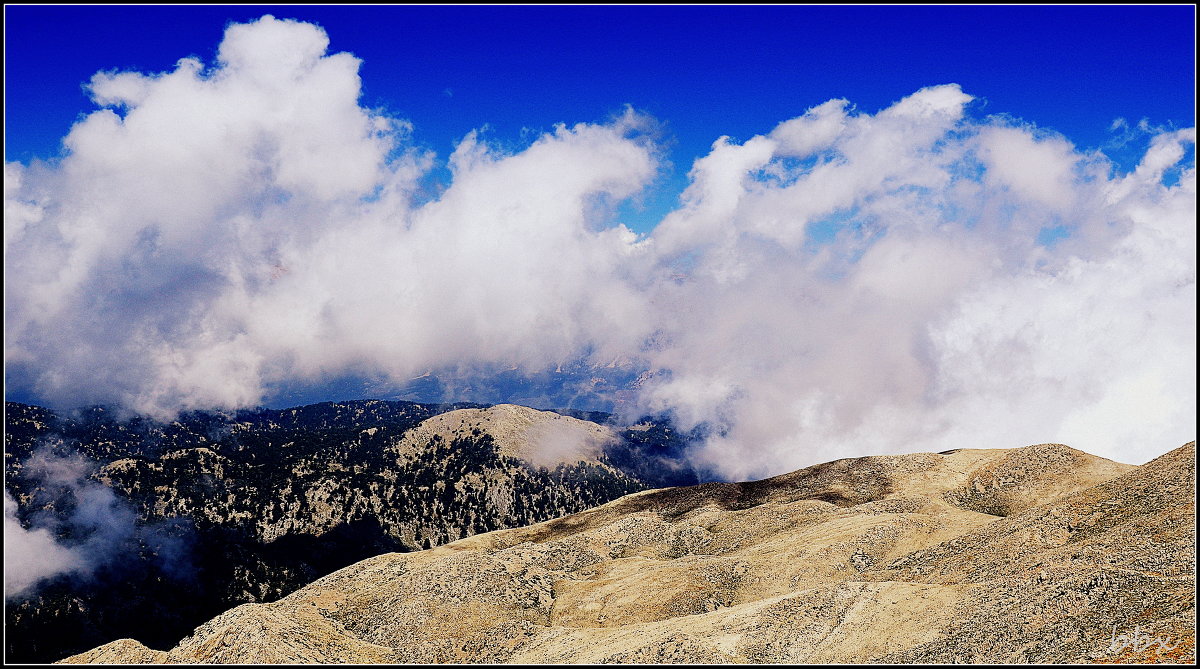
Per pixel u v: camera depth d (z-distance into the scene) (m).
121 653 89.88
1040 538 99.62
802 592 85.50
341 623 105.44
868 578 108.69
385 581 119.69
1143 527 89.12
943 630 70.12
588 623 103.88
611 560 135.12
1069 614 66.06
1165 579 67.75
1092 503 102.69
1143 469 107.25
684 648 78.44
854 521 131.00
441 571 118.19
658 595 106.62
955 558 104.88
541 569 125.88
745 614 83.81
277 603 115.81
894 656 68.62
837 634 74.31
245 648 86.44
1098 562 81.44
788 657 73.00
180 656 88.44
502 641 97.00
